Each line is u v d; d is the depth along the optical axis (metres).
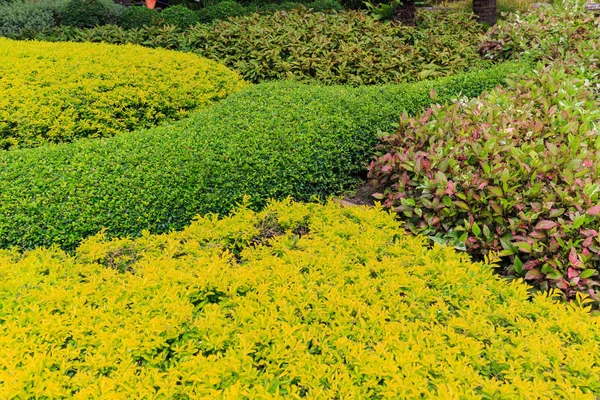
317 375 2.43
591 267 3.39
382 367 2.44
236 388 2.28
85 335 2.73
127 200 4.09
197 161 4.40
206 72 6.96
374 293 3.03
